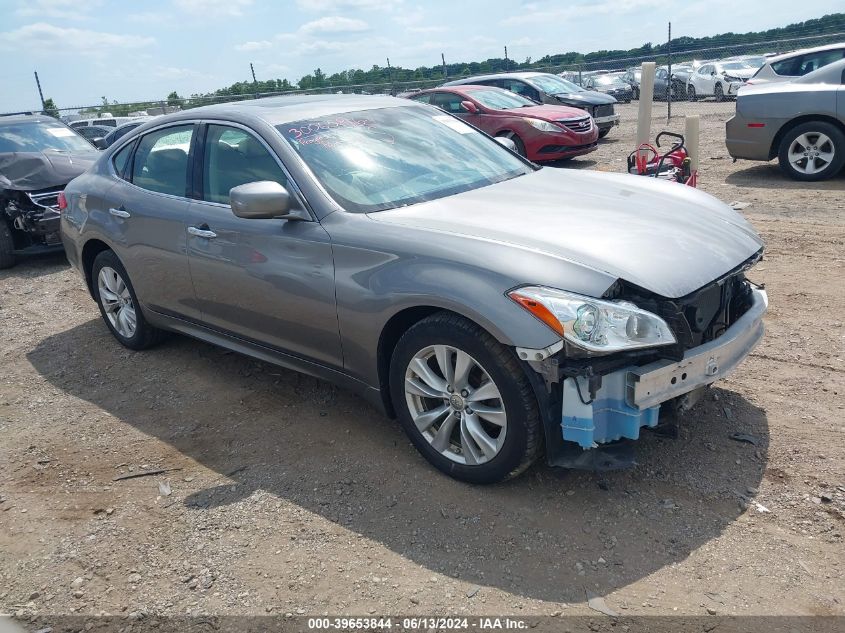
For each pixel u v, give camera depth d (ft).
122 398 15.15
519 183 13.20
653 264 9.91
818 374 13.44
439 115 15.34
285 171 12.42
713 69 80.74
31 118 31.32
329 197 11.92
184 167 14.60
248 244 12.70
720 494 10.31
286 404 14.15
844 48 30.86
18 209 26.30
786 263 19.75
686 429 11.99
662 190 13.11
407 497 10.78
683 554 9.21
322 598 8.95
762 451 11.23
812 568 8.81
